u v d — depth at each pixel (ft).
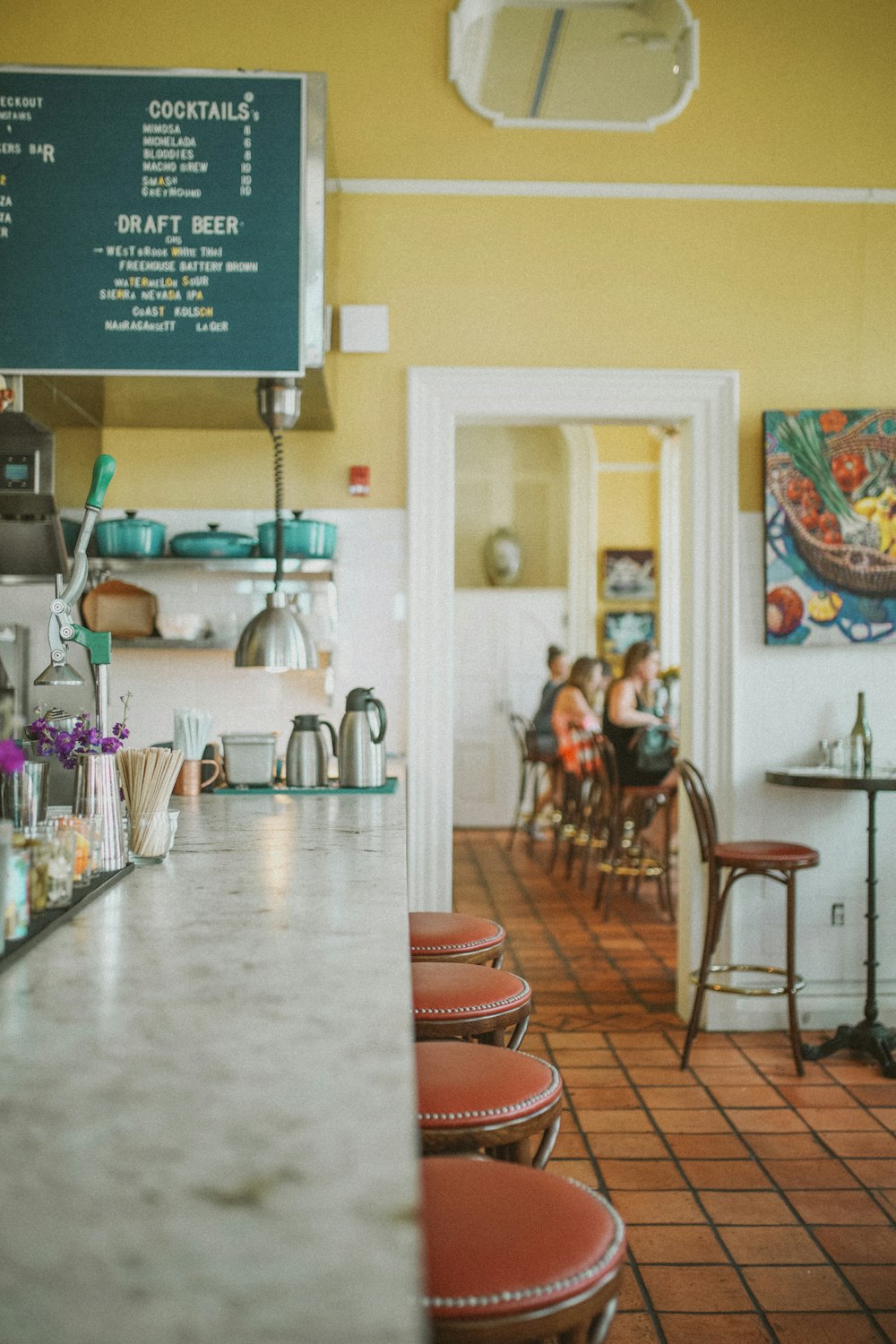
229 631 12.69
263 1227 1.89
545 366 12.87
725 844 11.89
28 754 5.50
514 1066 4.99
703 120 13.00
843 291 13.11
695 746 12.98
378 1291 1.68
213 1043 2.86
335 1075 2.62
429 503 12.78
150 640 12.34
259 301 10.09
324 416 12.14
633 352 12.94
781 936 12.95
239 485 12.85
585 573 28.66
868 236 13.14
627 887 20.83
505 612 29.25
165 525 12.67
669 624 27.91
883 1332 6.71
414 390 12.75
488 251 12.86
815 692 13.04
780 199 13.05
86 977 3.52
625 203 12.96
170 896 4.93
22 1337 1.57
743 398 13.05
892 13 13.10
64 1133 2.29
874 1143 9.49
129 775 5.85
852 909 13.03
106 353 10.03
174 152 10.08
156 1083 2.57
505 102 17.26
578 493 28.84
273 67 12.60
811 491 12.87
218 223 10.08
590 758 20.66
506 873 22.38
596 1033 12.47
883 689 13.03
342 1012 3.13
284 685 12.87
